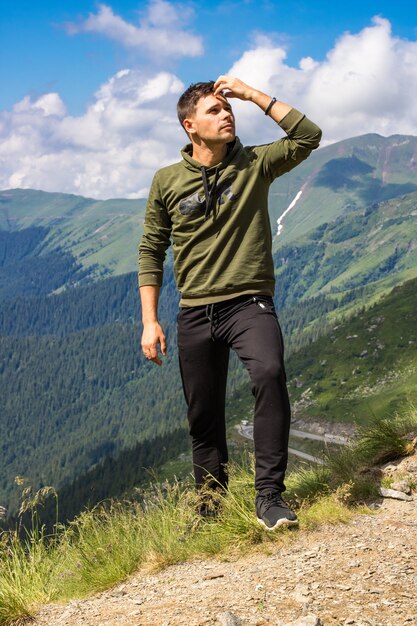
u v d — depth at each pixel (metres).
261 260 4.27
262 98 4.29
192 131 4.34
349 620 2.59
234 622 2.66
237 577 3.41
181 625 2.76
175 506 4.76
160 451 163.00
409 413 6.03
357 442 5.68
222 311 4.29
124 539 4.46
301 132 4.17
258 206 4.30
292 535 3.93
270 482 4.09
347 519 4.16
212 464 4.74
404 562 3.24
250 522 4.05
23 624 3.53
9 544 4.36
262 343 4.13
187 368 4.53
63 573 4.23
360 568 3.21
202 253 4.30
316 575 3.17
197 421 4.66
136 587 3.76
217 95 4.30
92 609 3.44
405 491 4.68
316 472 5.03
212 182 4.25
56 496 4.53
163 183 4.45
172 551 4.14
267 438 4.09
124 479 146.62
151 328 4.54
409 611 2.63
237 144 4.34
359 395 193.38
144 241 4.67
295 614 2.72
